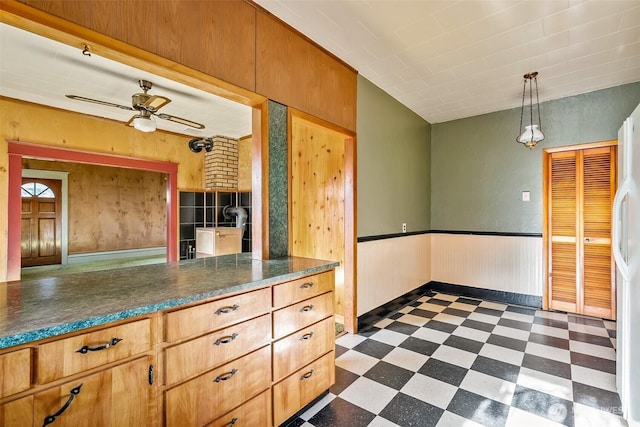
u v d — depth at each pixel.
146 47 1.47
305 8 2.04
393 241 3.56
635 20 2.12
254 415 1.43
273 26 2.12
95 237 6.92
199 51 1.68
